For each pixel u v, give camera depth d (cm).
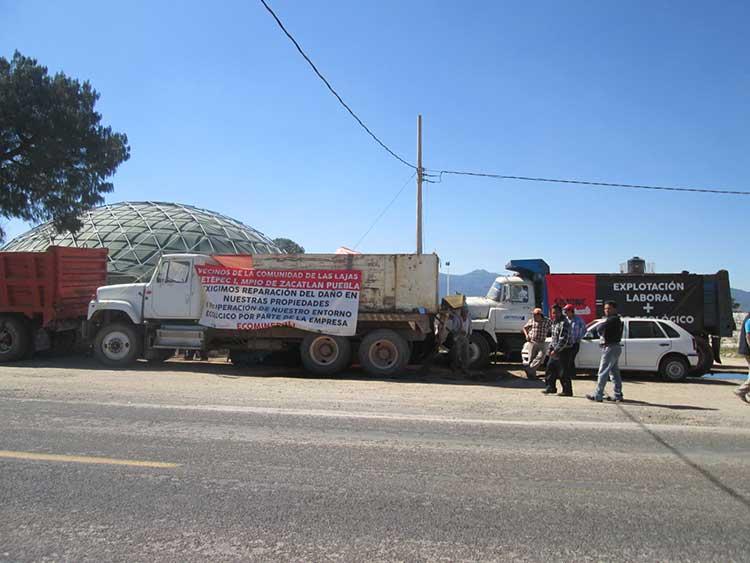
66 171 2402
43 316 1452
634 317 1585
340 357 1329
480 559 357
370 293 1370
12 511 422
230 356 1541
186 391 957
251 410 793
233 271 1366
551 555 364
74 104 2397
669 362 1406
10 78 2236
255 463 544
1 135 2245
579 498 468
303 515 421
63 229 2520
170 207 4197
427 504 448
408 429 698
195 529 395
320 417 757
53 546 367
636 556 365
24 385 985
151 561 349
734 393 1033
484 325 1631
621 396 979
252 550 364
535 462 567
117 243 3575
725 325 1648
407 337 1358
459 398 960
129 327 1372
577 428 724
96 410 773
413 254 1366
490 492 478
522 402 930
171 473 509
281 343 1396
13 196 2323
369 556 359
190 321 1384
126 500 445
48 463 532
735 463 574
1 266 1458
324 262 1403
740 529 410
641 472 540
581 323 1055
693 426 748
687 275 1675
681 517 430
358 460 561
